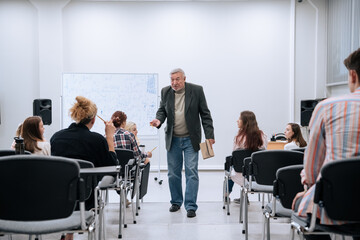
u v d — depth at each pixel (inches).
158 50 307.7
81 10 303.7
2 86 300.8
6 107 301.3
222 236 128.2
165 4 307.0
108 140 109.4
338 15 284.2
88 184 87.0
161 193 225.9
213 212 167.5
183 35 308.0
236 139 159.5
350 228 64.1
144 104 271.6
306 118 284.5
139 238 126.9
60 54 298.4
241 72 310.2
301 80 311.1
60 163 66.9
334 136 61.2
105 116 270.1
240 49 309.3
